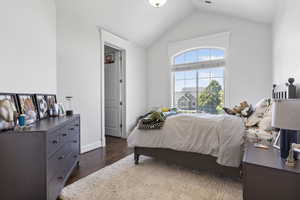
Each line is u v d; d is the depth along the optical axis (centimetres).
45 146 130
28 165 127
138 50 459
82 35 302
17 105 164
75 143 222
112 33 367
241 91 362
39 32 209
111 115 446
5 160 124
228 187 183
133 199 162
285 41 216
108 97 449
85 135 309
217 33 387
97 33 331
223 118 212
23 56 179
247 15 335
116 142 379
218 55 396
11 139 124
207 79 413
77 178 204
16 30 169
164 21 409
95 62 328
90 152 306
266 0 254
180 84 450
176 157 225
